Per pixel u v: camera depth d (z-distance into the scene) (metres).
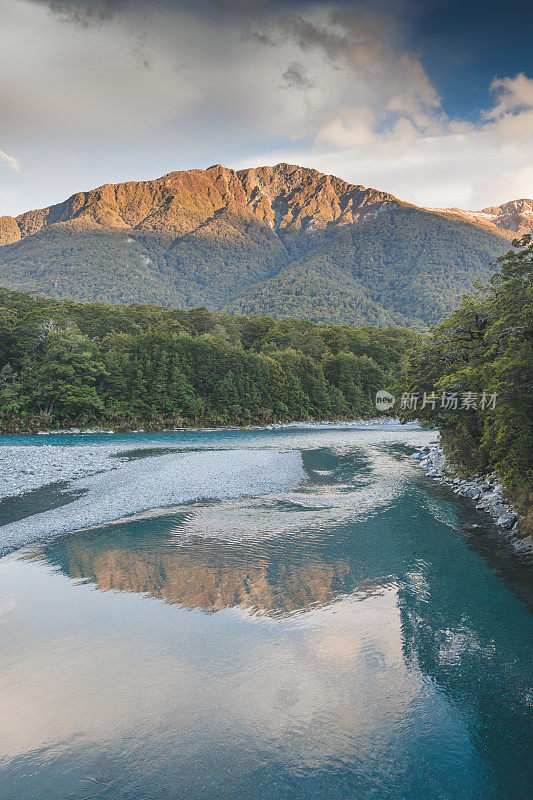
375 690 8.55
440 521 19.66
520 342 14.77
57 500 23.08
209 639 10.33
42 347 70.88
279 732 7.45
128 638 10.34
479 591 12.79
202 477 29.00
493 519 19.86
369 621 11.16
